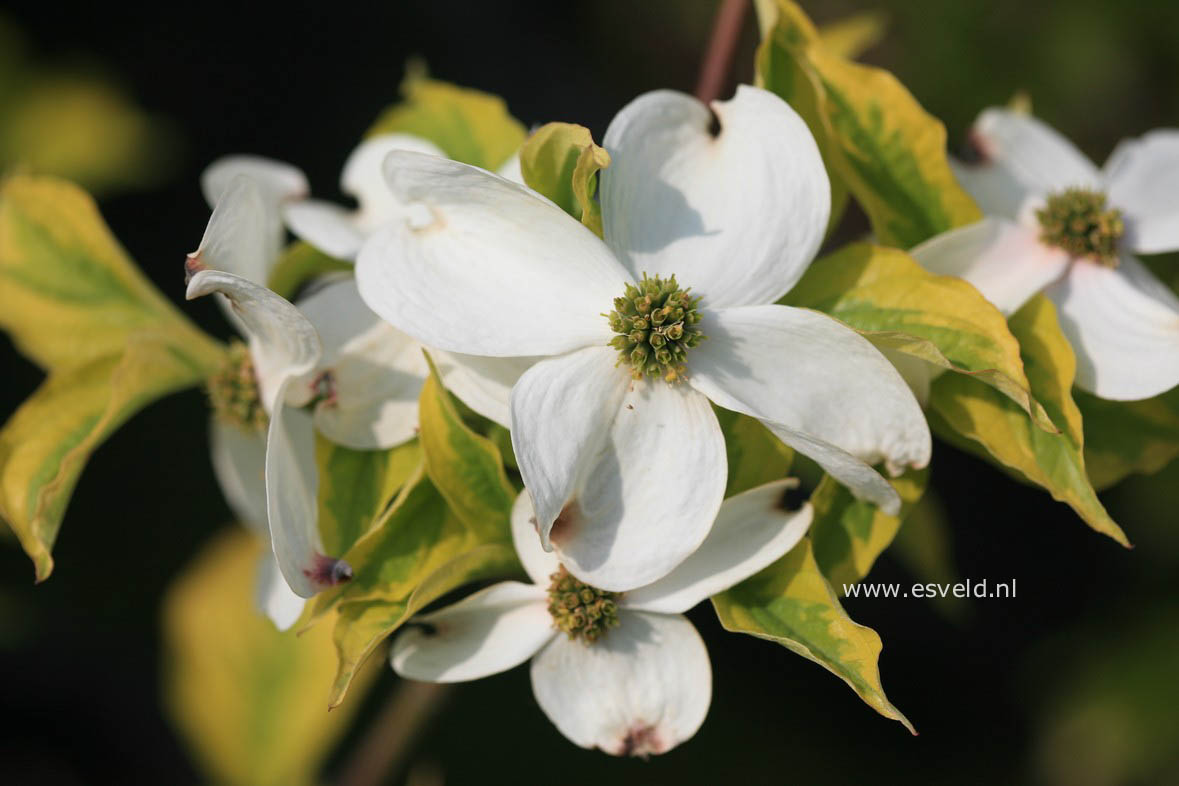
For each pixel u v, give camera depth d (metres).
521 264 0.49
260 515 0.53
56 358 0.54
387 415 0.50
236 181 0.49
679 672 0.49
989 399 0.50
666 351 0.48
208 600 0.61
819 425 0.49
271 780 0.60
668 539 0.48
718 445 0.48
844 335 0.48
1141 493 0.79
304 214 0.53
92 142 0.81
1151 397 0.52
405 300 0.49
